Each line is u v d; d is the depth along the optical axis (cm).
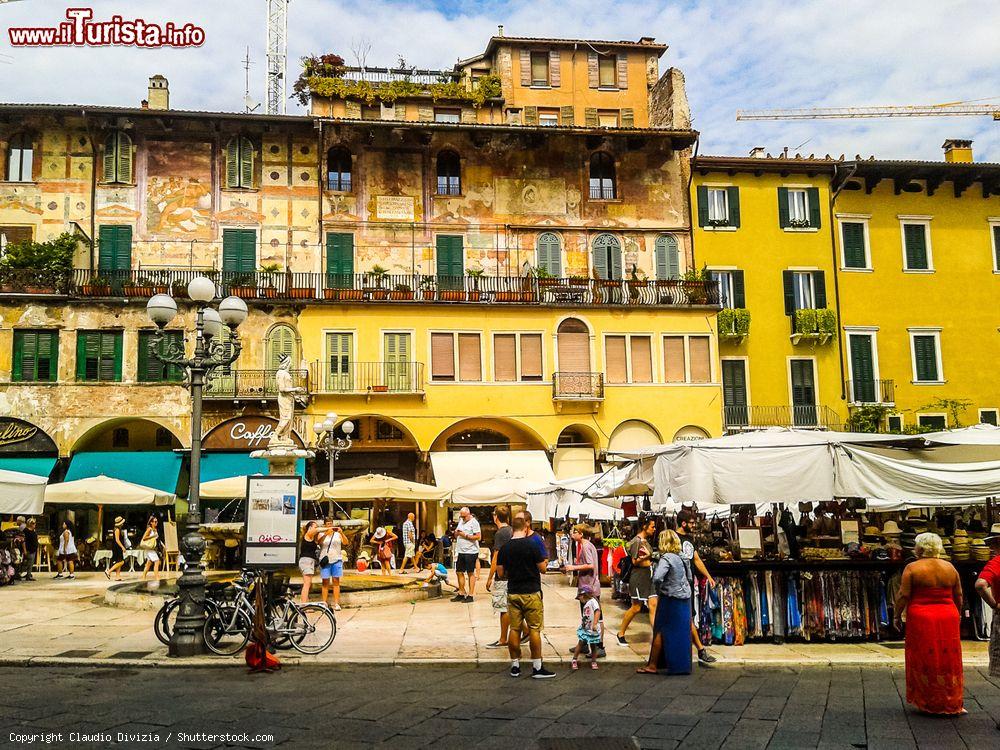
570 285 3734
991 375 4059
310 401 3488
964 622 1428
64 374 3391
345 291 3584
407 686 1103
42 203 3619
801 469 1383
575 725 889
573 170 3956
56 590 2280
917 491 1380
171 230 3675
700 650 1247
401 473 3681
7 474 2395
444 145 3894
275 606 1341
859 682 1123
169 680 1149
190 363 1401
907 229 4112
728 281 3953
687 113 4147
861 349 3988
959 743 816
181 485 3412
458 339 3641
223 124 3722
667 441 3681
